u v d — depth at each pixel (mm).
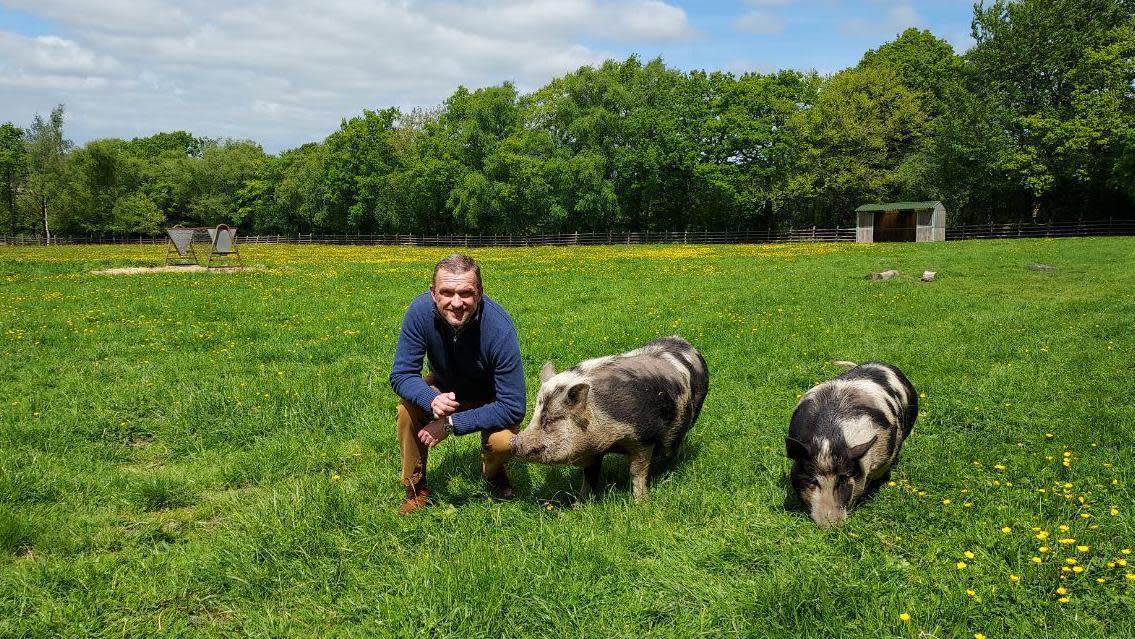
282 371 9062
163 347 10430
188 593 4086
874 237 49188
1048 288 17641
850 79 57156
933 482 5414
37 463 5773
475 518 4848
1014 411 7125
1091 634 3512
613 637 3600
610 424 4793
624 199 62781
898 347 10289
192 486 5570
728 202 58875
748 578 4117
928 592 3920
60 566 4262
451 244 66750
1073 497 4988
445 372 5070
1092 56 43219
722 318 13078
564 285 20016
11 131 98562
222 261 33031
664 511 4941
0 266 24953
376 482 5492
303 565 4277
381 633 3615
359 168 75250
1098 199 49125
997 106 47438
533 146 63500
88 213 79812
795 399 7820
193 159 95562
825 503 4684
